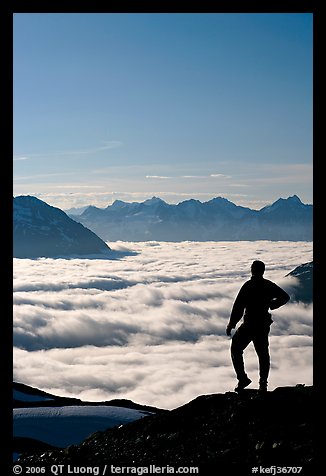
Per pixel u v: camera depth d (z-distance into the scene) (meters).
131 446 10.08
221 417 10.11
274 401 9.82
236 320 10.08
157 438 10.11
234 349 10.23
